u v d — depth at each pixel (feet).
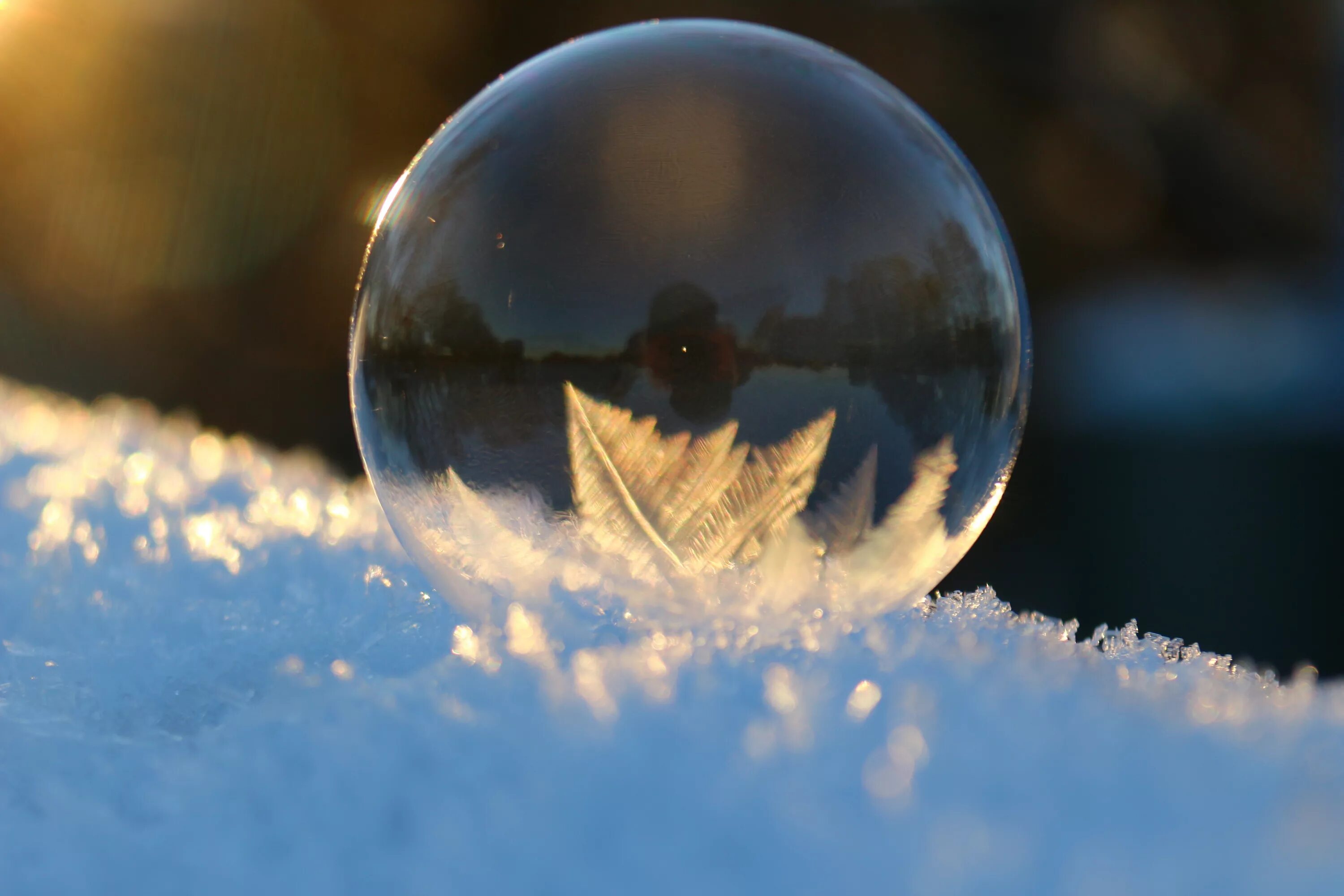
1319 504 2.58
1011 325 0.95
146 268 3.46
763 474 0.92
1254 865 0.79
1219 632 1.94
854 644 0.90
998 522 2.61
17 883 0.80
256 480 1.18
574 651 0.90
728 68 0.94
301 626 0.94
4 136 3.38
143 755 0.85
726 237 0.91
